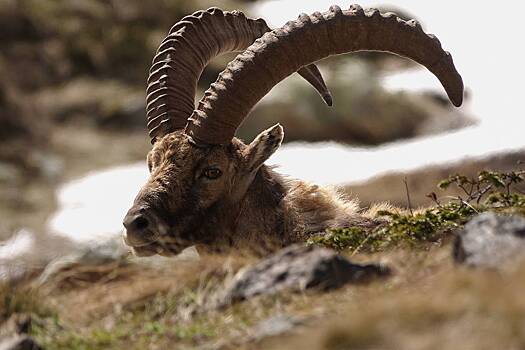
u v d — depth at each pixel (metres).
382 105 45.69
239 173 14.88
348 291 10.69
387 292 10.32
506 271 9.59
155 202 14.38
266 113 44.19
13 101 45.59
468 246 10.28
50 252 32.81
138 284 12.86
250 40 16.36
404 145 40.25
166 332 11.23
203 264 12.75
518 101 45.81
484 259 10.02
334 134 44.94
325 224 15.02
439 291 9.70
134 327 11.68
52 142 44.59
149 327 11.40
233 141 14.99
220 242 14.77
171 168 14.61
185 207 14.57
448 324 9.05
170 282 12.64
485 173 14.42
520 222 10.45
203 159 14.65
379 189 33.69
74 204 38.59
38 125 45.38
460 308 9.17
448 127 44.81
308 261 11.21
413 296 9.67
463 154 36.59
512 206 13.59
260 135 14.88
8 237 35.62
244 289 11.30
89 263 15.99
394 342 9.07
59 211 37.97
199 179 14.65
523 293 9.12
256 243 14.85
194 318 11.50
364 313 9.46
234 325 10.88
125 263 14.22
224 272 12.38
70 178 41.56
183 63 15.77
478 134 40.47
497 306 9.00
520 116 43.34
